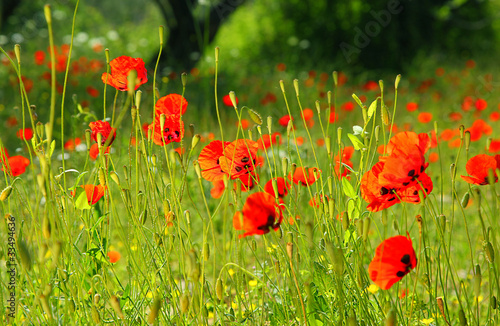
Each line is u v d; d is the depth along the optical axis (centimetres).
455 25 1538
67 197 240
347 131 596
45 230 221
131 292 251
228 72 1173
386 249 225
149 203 248
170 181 242
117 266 304
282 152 390
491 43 1567
